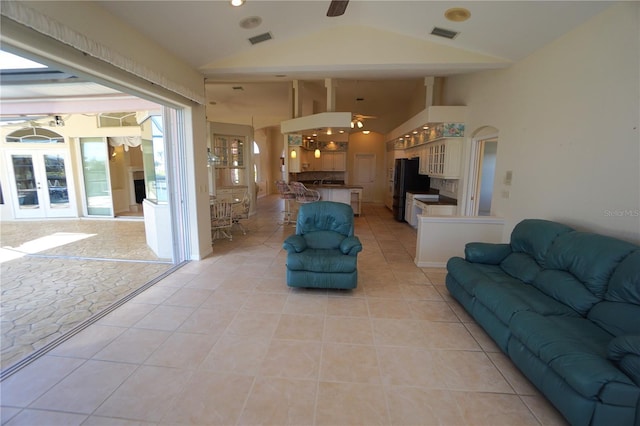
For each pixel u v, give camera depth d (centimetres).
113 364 221
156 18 278
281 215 847
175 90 353
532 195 353
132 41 280
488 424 175
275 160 1450
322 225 391
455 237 423
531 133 355
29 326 272
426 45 382
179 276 389
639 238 229
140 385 201
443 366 224
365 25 382
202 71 408
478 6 293
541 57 336
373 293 346
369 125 993
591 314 212
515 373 218
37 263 442
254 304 316
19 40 188
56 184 780
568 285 235
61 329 268
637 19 227
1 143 730
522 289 260
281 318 289
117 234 626
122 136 766
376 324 280
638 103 228
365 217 831
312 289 354
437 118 539
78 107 513
